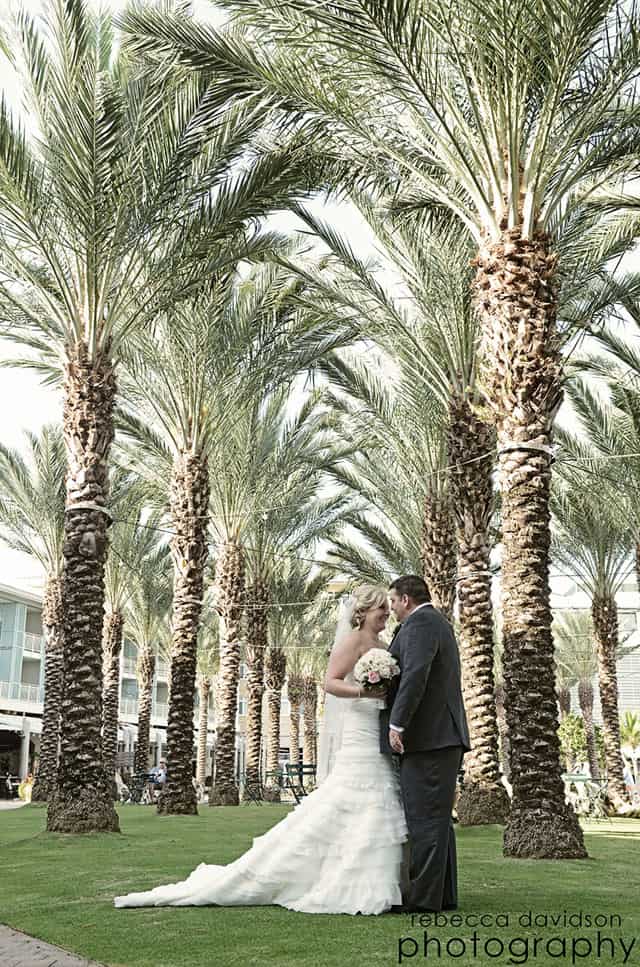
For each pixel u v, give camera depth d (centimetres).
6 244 1370
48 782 2669
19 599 4562
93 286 1365
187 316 1817
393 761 545
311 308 1752
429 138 1178
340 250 1619
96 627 1346
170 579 3797
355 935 437
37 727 4391
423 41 1016
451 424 1648
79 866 808
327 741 555
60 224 1337
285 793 3853
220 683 2600
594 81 1044
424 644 529
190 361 1870
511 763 998
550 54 987
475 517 1627
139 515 3139
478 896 588
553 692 1007
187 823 1502
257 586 3089
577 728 6034
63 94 1230
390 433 2075
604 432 2353
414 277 1636
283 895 533
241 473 2461
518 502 1044
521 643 1015
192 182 1349
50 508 2752
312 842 530
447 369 1653
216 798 2545
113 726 3366
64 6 1226
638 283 1459
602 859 926
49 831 1262
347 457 2503
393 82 1070
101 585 1362
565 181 1094
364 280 1641
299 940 424
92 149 1227
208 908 530
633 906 540
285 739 6662
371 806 530
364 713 548
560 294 1416
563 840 941
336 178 1352
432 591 1956
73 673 1325
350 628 571
